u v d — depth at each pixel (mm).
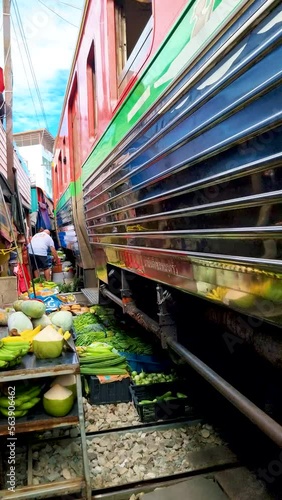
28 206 10422
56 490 2045
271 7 1102
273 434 1346
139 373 3379
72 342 2465
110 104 3111
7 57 5934
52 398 2158
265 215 1236
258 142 1224
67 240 7516
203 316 2479
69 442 2619
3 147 6078
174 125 1811
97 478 2266
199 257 1707
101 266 4230
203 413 2875
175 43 1777
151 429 2723
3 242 5270
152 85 2098
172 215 1951
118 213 3078
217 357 2258
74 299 6422
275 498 2002
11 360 2070
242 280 1408
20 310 2943
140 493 2127
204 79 1510
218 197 1508
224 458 2377
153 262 2395
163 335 2420
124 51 3160
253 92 1200
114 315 4871
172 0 1829
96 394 3107
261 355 1856
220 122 1425
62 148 7477
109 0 3115
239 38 1262
